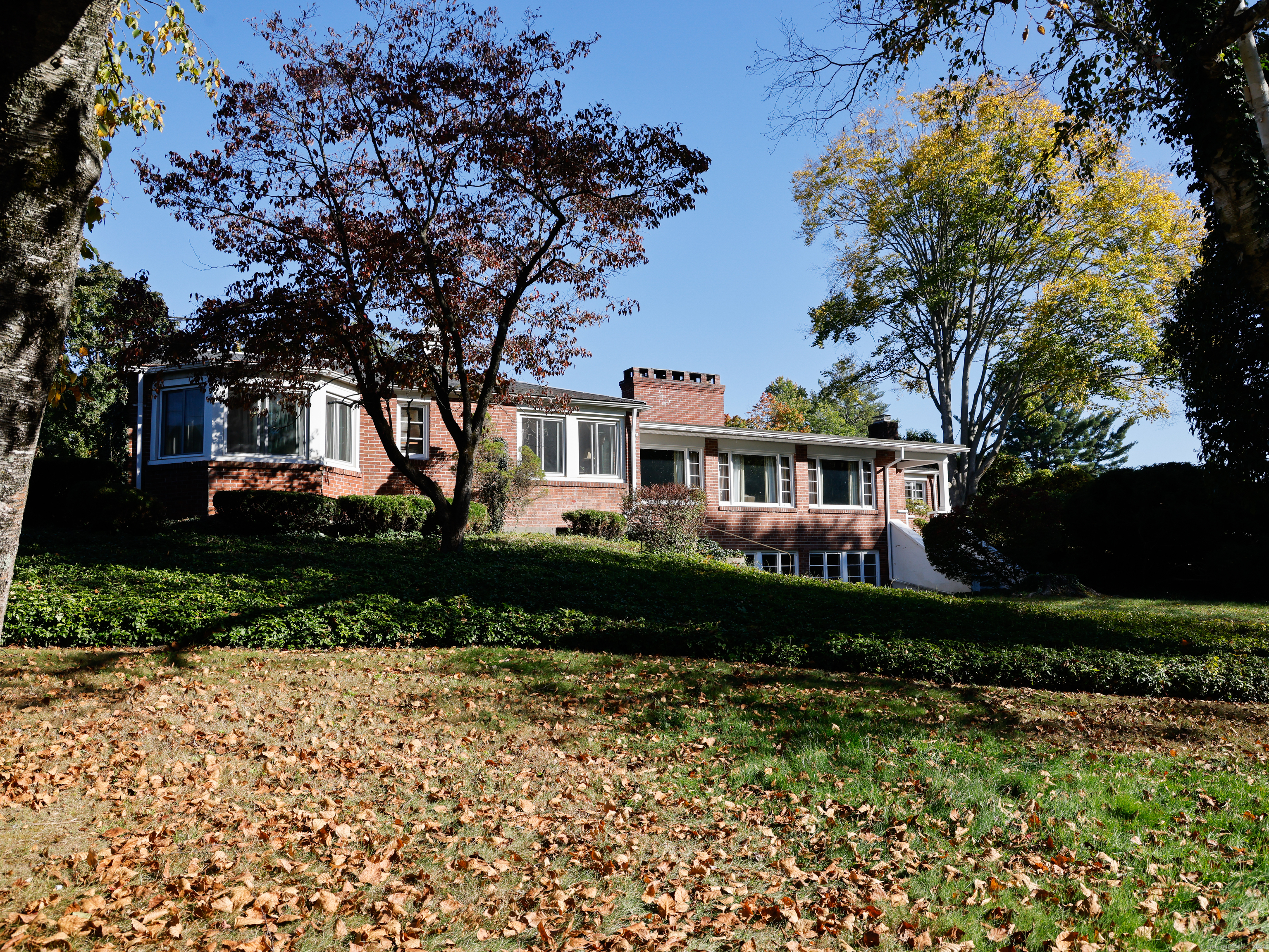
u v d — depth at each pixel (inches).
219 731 249.8
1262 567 701.9
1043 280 1147.9
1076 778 230.4
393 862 170.7
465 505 547.2
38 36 98.6
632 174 487.5
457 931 146.3
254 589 409.7
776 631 424.8
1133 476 824.3
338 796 205.0
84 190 108.2
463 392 544.4
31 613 339.0
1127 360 1122.0
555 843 183.6
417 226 499.5
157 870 161.9
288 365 507.5
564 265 533.0
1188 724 314.8
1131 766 247.8
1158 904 158.7
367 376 520.7
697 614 454.0
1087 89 429.4
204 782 209.6
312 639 370.9
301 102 477.7
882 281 1225.4
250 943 136.6
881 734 271.1
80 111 106.2
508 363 583.5
